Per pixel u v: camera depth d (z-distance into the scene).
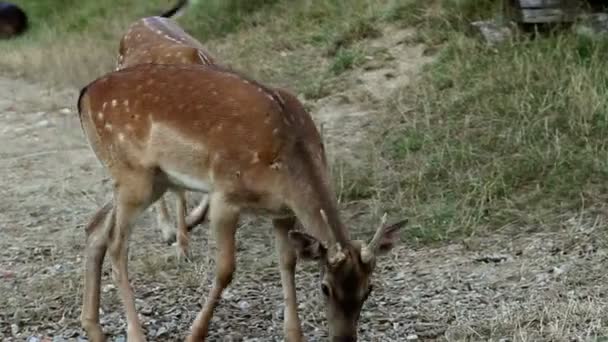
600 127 12.95
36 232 12.64
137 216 9.10
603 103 13.29
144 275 10.87
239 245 11.75
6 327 9.73
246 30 20.36
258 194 8.58
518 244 11.12
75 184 14.48
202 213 11.95
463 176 12.58
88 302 9.19
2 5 27.53
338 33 17.89
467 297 9.96
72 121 17.81
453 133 13.70
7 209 13.55
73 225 12.84
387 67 16.39
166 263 11.17
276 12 20.41
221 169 8.61
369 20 17.77
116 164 9.10
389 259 11.06
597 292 9.84
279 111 8.62
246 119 8.59
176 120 8.76
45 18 28.03
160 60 11.48
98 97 9.17
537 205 11.82
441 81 15.20
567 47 14.77
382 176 13.07
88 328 9.15
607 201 11.69
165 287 10.52
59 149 16.19
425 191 12.49
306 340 9.20
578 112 13.31
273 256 11.32
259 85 8.88
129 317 9.05
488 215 11.81
